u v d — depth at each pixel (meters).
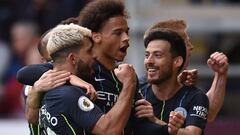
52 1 26.33
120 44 12.68
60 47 12.16
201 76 22.27
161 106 13.02
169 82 12.99
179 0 22.25
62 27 12.27
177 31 13.26
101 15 12.62
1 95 23.84
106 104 12.47
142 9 21.94
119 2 12.73
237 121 21.28
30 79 12.80
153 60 12.83
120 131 11.84
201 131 12.67
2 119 22.72
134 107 12.60
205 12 22.17
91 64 12.35
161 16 21.97
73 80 12.09
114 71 12.28
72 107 11.88
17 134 22.38
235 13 22.11
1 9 27.73
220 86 13.80
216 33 22.45
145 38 13.05
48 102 12.10
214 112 13.81
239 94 22.34
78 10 25.97
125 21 12.76
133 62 21.81
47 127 12.14
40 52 13.66
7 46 26.44
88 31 12.28
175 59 12.90
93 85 12.48
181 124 12.25
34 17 26.48
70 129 11.91
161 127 12.42
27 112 12.95
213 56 13.78
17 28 25.64
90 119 11.81
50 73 12.23
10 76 25.50
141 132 12.60
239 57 22.41
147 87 13.38
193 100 12.83
